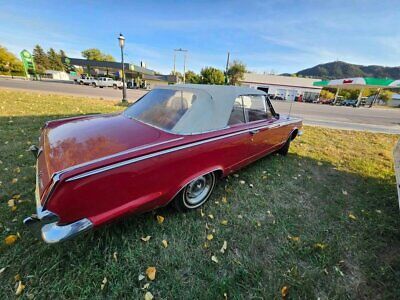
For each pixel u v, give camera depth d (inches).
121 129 82.6
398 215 100.9
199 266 69.1
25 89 542.9
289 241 81.6
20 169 116.3
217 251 75.1
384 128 374.9
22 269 63.2
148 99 107.6
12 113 238.8
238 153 104.9
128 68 1448.1
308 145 209.6
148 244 75.3
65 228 54.7
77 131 80.1
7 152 134.6
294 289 63.8
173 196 80.9
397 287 66.3
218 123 93.2
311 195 114.9
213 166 91.7
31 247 69.6
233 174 131.8
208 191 100.0
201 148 82.7
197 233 82.4
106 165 57.9
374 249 80.4
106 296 58.5
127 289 60.5
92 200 57.4
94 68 1590.8
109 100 464.8
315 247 78.6
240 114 107.3
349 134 285.4
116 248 72.3
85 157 61.0
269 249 77.6
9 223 79.1
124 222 83.7
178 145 75.0
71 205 54.2
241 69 1612.9
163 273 66.0
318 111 629.3
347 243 82.1
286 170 143.6
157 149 69.1
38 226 56.2
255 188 118.1
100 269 65.0
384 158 183.8
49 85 808.3
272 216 95.8
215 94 96.3
